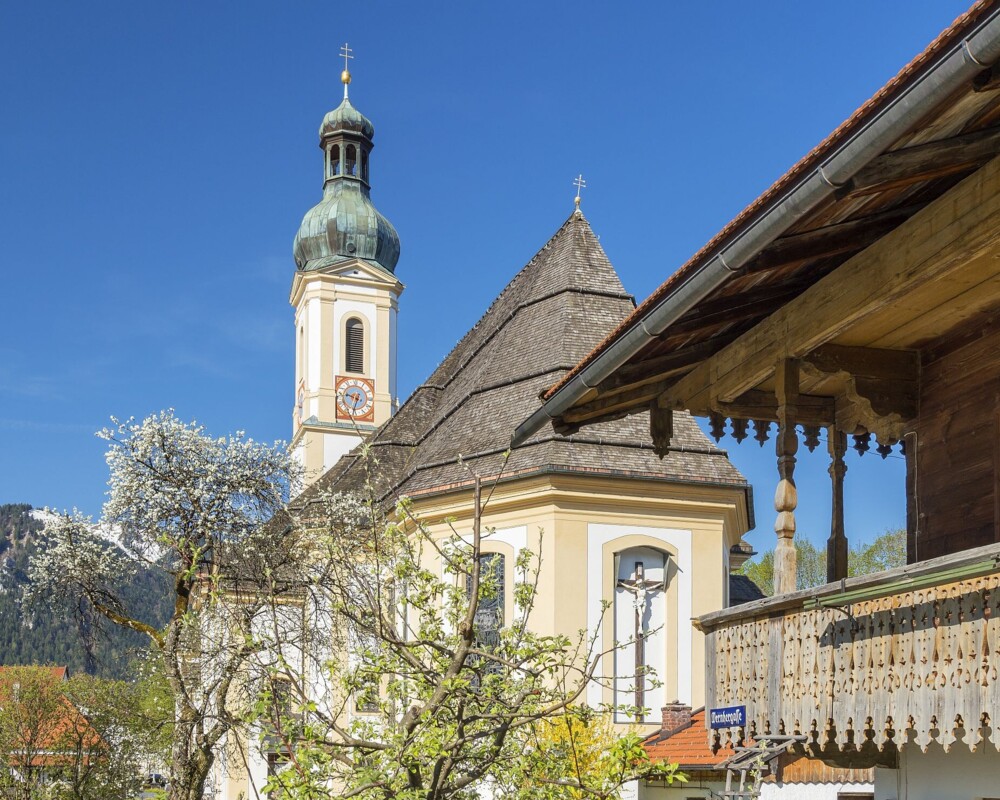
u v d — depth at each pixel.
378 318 67.31
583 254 35.47
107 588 25.11
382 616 10.94
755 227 9.05
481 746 11.27
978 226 9.06
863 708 10.39
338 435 65.56
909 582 9.51
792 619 11.49
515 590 11.62
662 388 14.29
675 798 25.23
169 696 25.81
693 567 29.92
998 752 11.02
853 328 11.98
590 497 29.36
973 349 11.90
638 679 29.08
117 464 24.45
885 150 7.77
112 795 36.34
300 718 10.51
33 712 41.00
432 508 31.12
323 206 71.12
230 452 24.91
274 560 22.69
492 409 33.25
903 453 14.48
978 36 6.64
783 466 11.84
